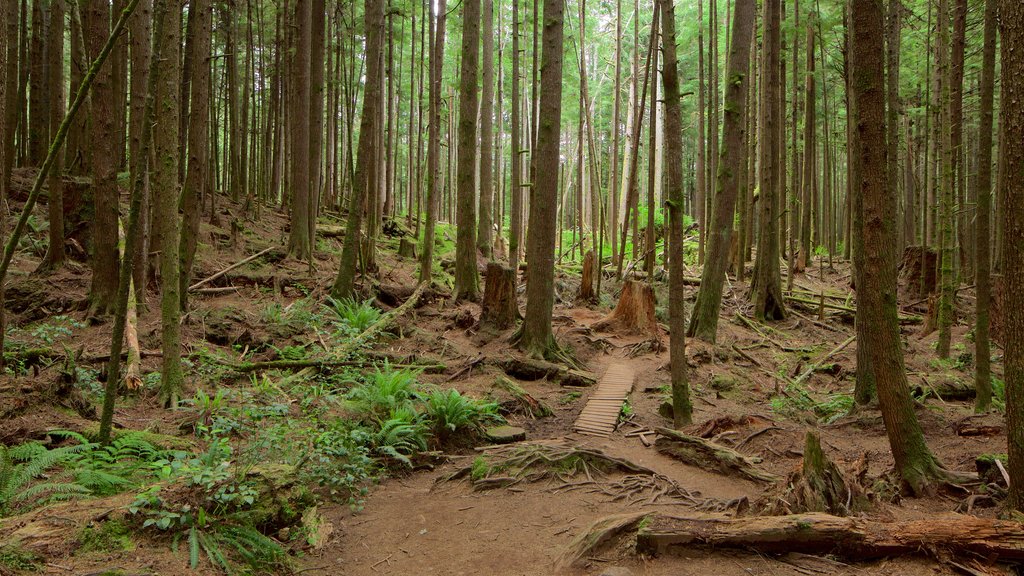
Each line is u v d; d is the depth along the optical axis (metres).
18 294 9.60
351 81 19.58
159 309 10.13
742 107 13.15
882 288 5.59
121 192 14.53
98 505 3.97
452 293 15.09
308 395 8.30
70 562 3.36
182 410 6.96
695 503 5.91
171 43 6.80
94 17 8.98
